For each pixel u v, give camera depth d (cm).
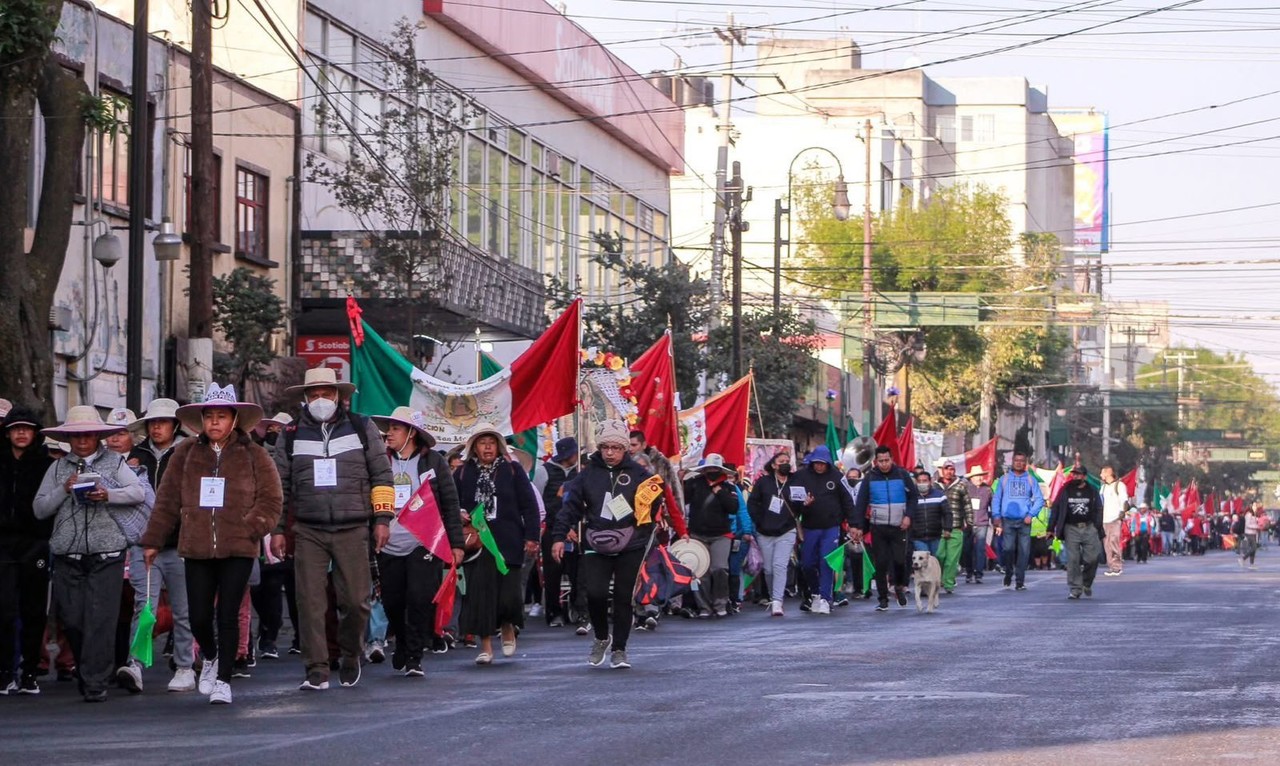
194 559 2409
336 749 1914
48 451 2723
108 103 4028
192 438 2452
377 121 6525
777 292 9038
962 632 3656
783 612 4469
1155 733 2016
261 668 2947
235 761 1833
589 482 2877
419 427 2853
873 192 16325
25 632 2577
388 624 3106
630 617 2866
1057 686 2522
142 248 3900
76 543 2491
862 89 19925
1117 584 6184
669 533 4156
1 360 3397
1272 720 2130
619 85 9650
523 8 8175
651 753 1870
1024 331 13512
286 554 2906
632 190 10081
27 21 3369
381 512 2538
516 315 6825
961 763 1794
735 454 5416
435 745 1939
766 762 1806
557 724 2116
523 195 8331
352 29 6700
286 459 2547
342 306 6038
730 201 8388
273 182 5981
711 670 2806
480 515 2930
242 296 5316
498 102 8012
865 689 2494
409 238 5859
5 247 3425
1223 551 17675
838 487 4556
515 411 3881
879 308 10775
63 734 2081
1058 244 16412
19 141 3438
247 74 6278
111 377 4966
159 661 3125
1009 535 5981
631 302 7481
